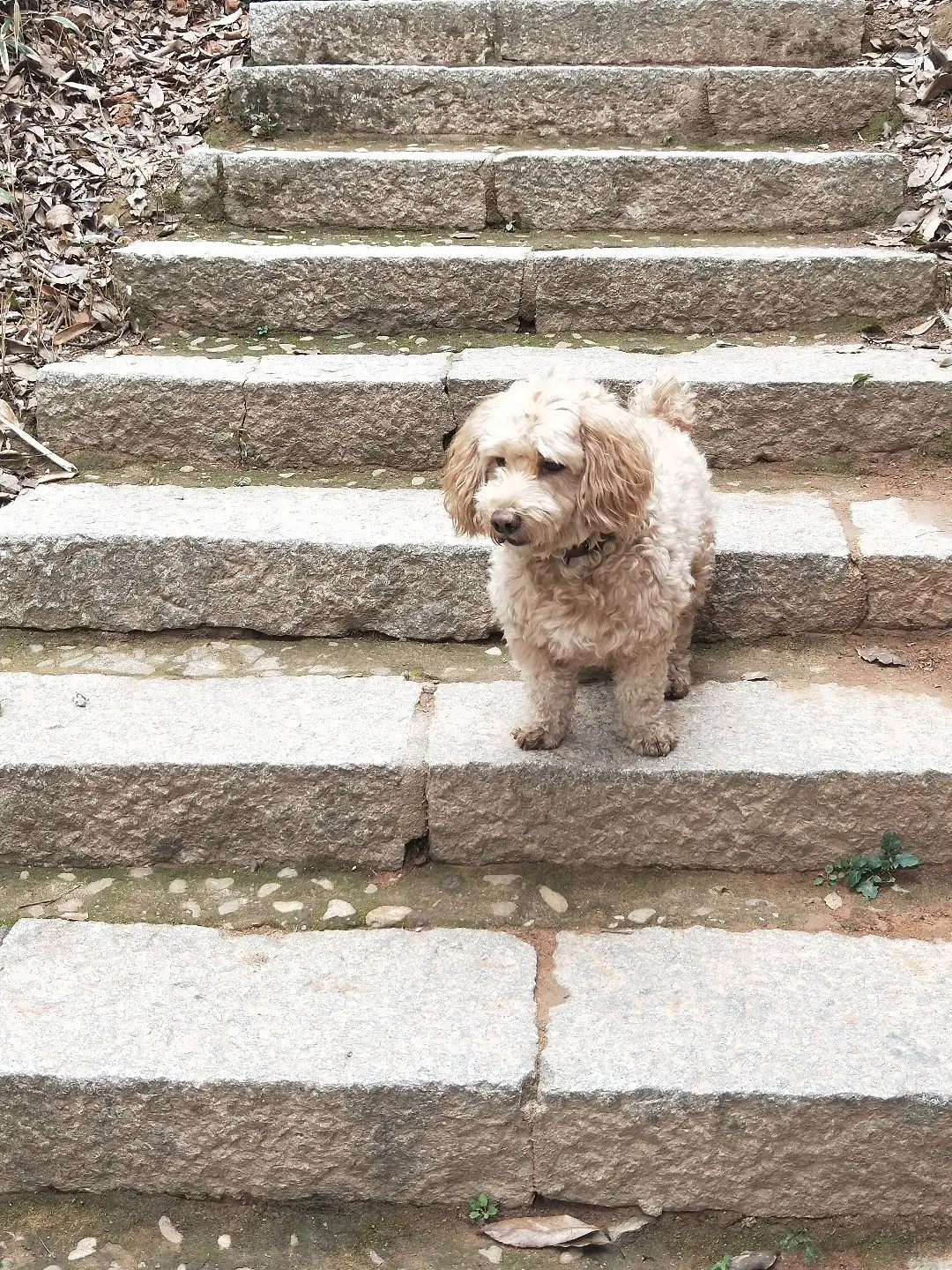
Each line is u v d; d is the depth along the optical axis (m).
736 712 1.65
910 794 1.52
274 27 2.87
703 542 1.63
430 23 2.85
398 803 1.57
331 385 2.06
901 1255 1.27
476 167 2.52
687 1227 1.30
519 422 1.40
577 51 2.85
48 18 2.82
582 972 1.41
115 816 1.60
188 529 1.86
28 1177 1.35
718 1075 1.26
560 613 1.47
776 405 2.03
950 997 1.35
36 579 1.86
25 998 1.39
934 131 2.64
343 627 1.87
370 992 1.39
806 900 1.53
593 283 2.30
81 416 2.13
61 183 2.58
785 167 2.47
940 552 1.76
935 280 2.27
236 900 1.56
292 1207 1.33
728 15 2.79
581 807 1.55
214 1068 1.29
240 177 2.56
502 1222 1.30
